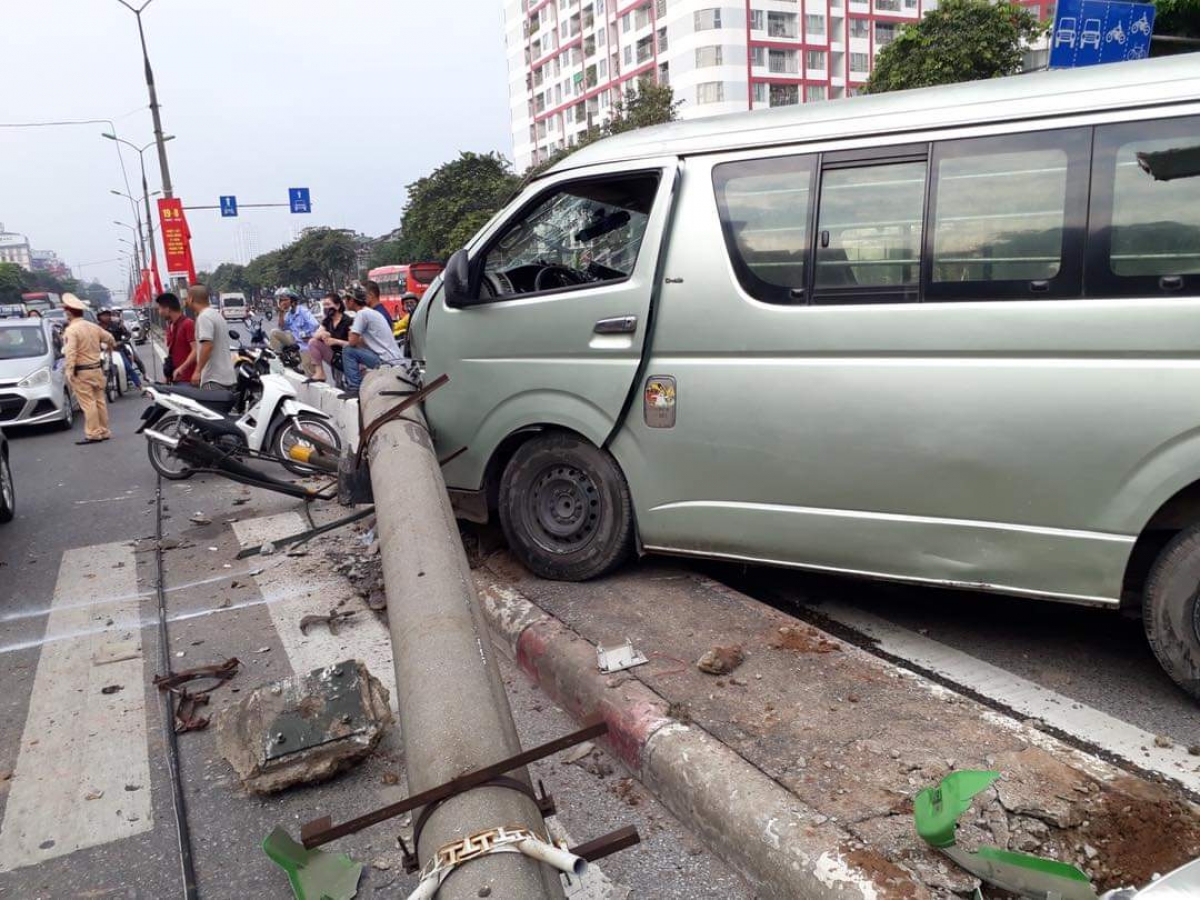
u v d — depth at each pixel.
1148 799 2.63
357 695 3.49
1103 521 3.39
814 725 3.22
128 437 12.66
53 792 3.37
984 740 3.05
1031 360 3.45
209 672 4.25
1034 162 3.45
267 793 3.27
